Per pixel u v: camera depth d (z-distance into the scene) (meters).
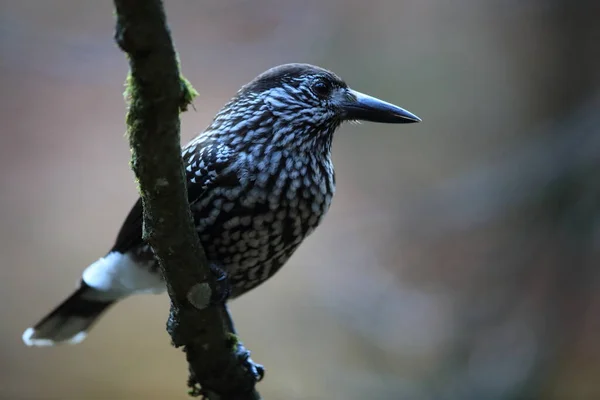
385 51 14.27
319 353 12.20
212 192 5.57
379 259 13.25
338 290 12.88
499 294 11.63
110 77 14.11
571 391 11.34
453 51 14.23
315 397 11.57
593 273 11.23
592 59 12.10
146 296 13.34
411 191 14.01
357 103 6.18
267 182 5.62
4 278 12.98
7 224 13.58
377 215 13.76
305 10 14.27
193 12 14.23
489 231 12.63
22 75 14.23
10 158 14.07
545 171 11.20
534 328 11.12
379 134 14.34
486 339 11.41
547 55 12.80
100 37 13.91
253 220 5.62
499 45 13.84
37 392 11.75
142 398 11.81
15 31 13.45
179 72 4.01
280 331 12.55
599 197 10.70
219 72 14.27
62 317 7.21
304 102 5.95
